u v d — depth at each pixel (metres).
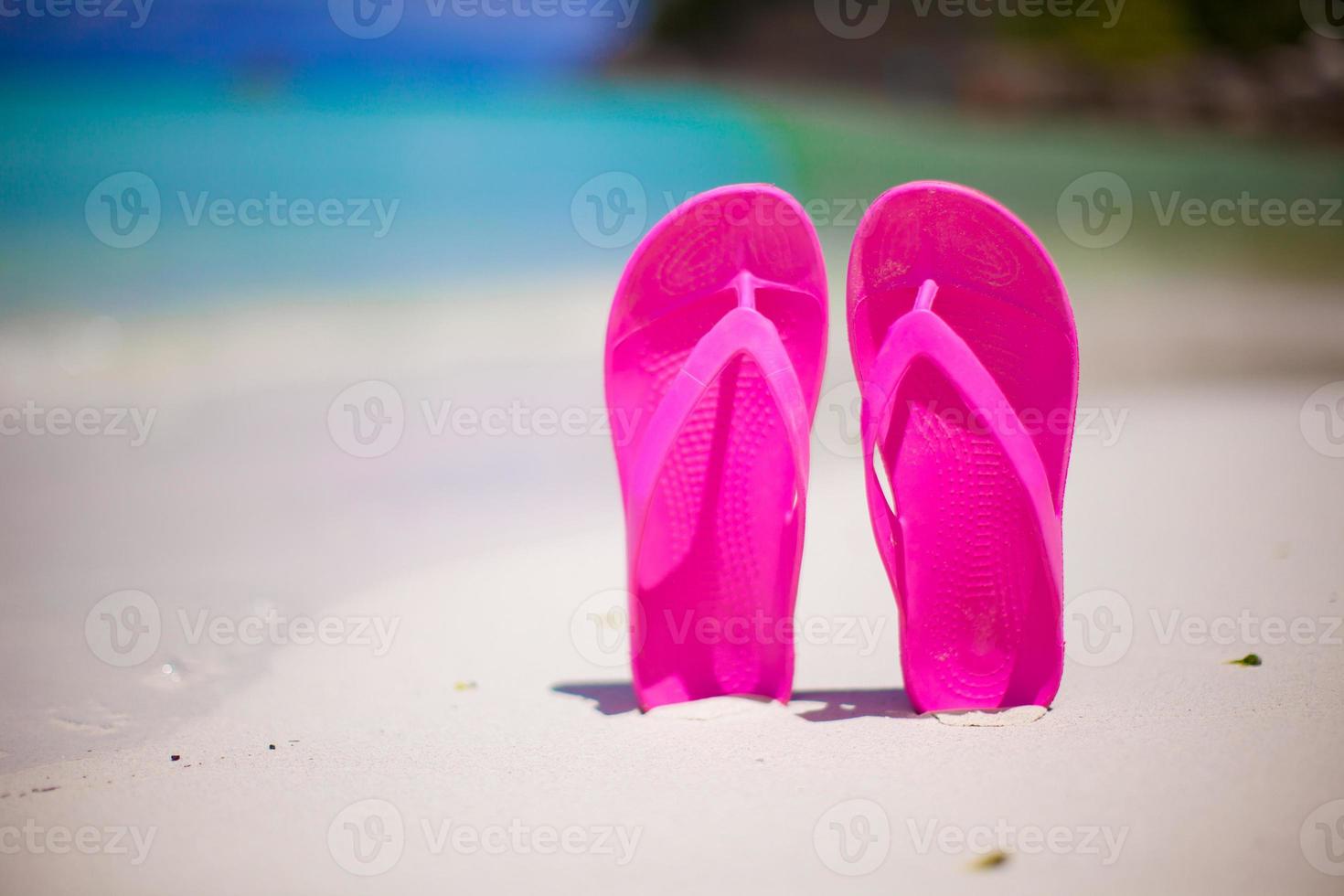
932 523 0.97
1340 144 7.65
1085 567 1.16
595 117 7.70
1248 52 8.56
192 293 2.75
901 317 0.94
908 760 0.88
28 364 2.15
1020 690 0.95
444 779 0.89
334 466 1.56
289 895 0.79
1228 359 2.24
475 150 5.77
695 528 1.00
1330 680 0.95
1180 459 1.48
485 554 1.30
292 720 0.97
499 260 3.26
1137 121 8.35
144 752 0.94
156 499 1.44
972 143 7.34
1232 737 0.89
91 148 5.10
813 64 10.26
